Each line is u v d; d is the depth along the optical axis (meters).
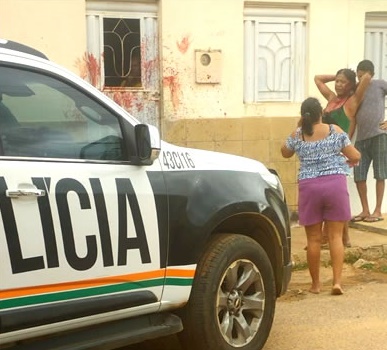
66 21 8.18
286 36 9.22
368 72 8.01
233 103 8.95
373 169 9.05
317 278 6.76
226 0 8.78
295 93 9.33
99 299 4.05
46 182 3.81
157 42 8.66
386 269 7.71
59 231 3.83
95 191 4.03
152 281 4.32
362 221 9.02
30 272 3.71
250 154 9.06
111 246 4.08
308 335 5.52
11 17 7.98
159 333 4.37
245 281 4.85
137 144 4.26
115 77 8.56
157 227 4.32
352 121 8.10
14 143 3.80
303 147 6.51
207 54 8.77
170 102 8.68
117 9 8.47
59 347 3.93
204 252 4.66
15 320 3.65
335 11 9.27
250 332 4.89
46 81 4.04
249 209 4.82
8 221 3.62
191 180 4.58
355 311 6.16
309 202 6.55
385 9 9.46
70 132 4.07
